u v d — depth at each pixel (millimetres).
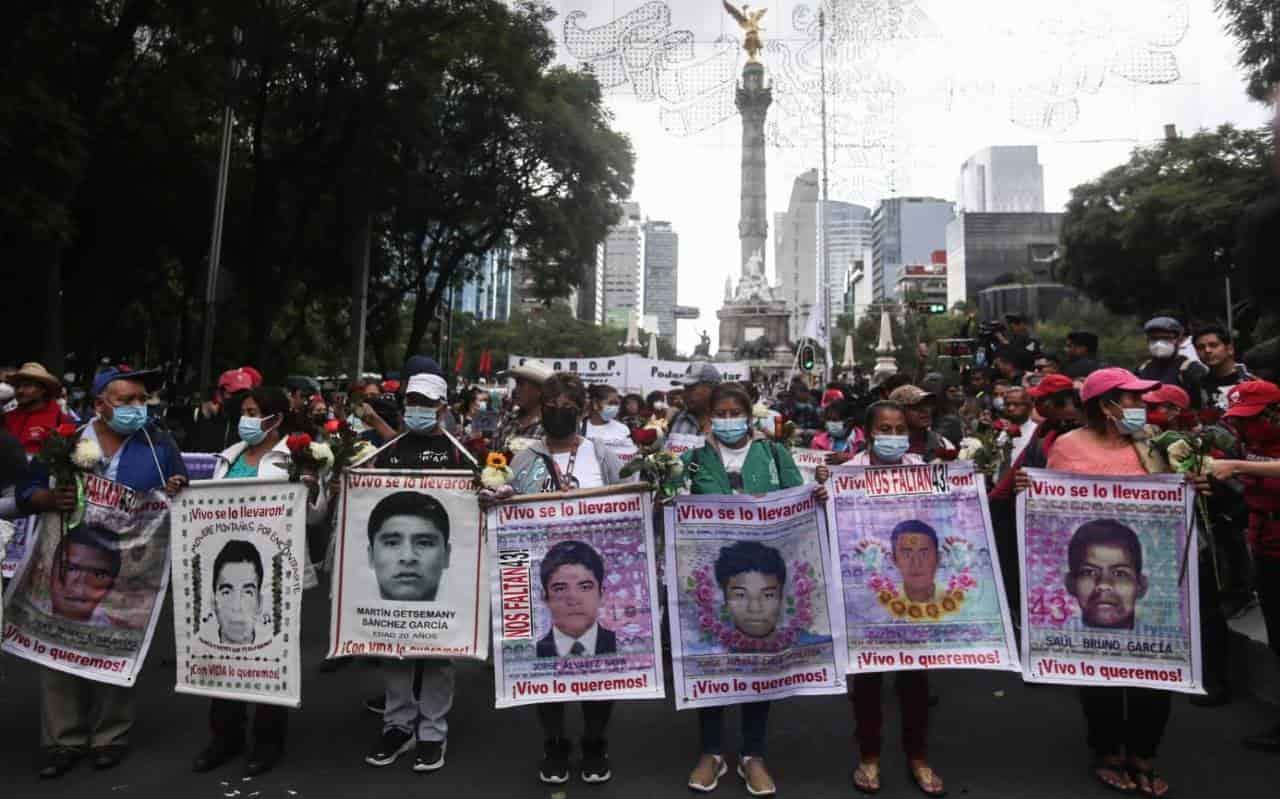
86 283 22094
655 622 4324
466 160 23594
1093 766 4359
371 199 19812
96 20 15984
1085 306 69062
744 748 4230
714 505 4391
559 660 4285
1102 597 4277
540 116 22469
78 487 4473
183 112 19891
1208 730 4918
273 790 4109
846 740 4852
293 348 35406
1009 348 9953
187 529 4512
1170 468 4363
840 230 131250
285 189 20172
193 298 27938
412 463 4742
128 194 20328
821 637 4332
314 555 4793
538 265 27031
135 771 4312
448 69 20297
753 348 64375
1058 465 4598
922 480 4535
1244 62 9516
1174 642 4176
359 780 4238
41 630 4398
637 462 4375
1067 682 4230
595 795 4094
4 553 4426
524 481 4785
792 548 4402
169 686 5645
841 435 8328
